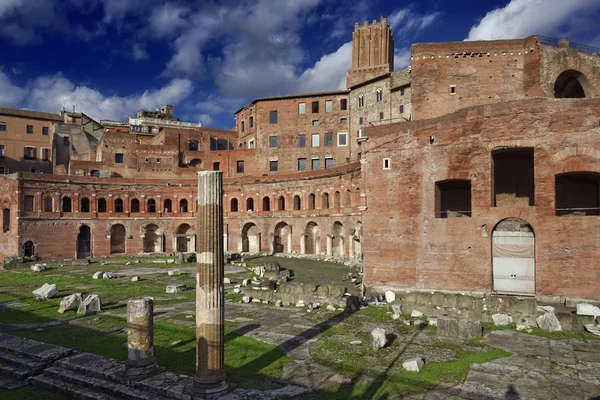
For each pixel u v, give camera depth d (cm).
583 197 3556
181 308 2817
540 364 1731
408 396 1448
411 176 3319
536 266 2838
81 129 9081
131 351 1591
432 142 3247
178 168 8269
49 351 1867
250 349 1939
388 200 3400
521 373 1638
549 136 2842
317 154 7844
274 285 3516
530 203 3616
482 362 1756
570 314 2252
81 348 1986
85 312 2686
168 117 11156
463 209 3756
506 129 2973
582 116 2759
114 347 1995
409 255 3284
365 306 2842
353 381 1573
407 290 3262
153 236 7512
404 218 3322
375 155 3478
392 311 2645
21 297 3288
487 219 3012
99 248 6931
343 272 4800
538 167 2867
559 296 2750
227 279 4075
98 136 9662
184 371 1680
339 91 7706
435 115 4219
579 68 3959
